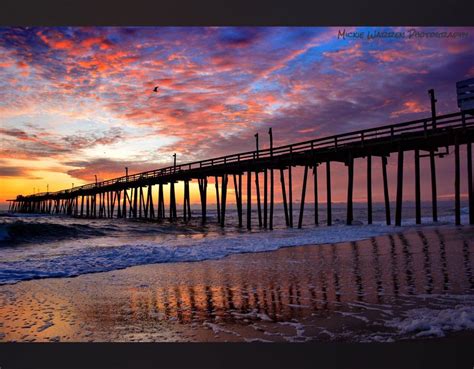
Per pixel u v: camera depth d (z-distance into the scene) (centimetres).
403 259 867
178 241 1484
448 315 457
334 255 986
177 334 443
